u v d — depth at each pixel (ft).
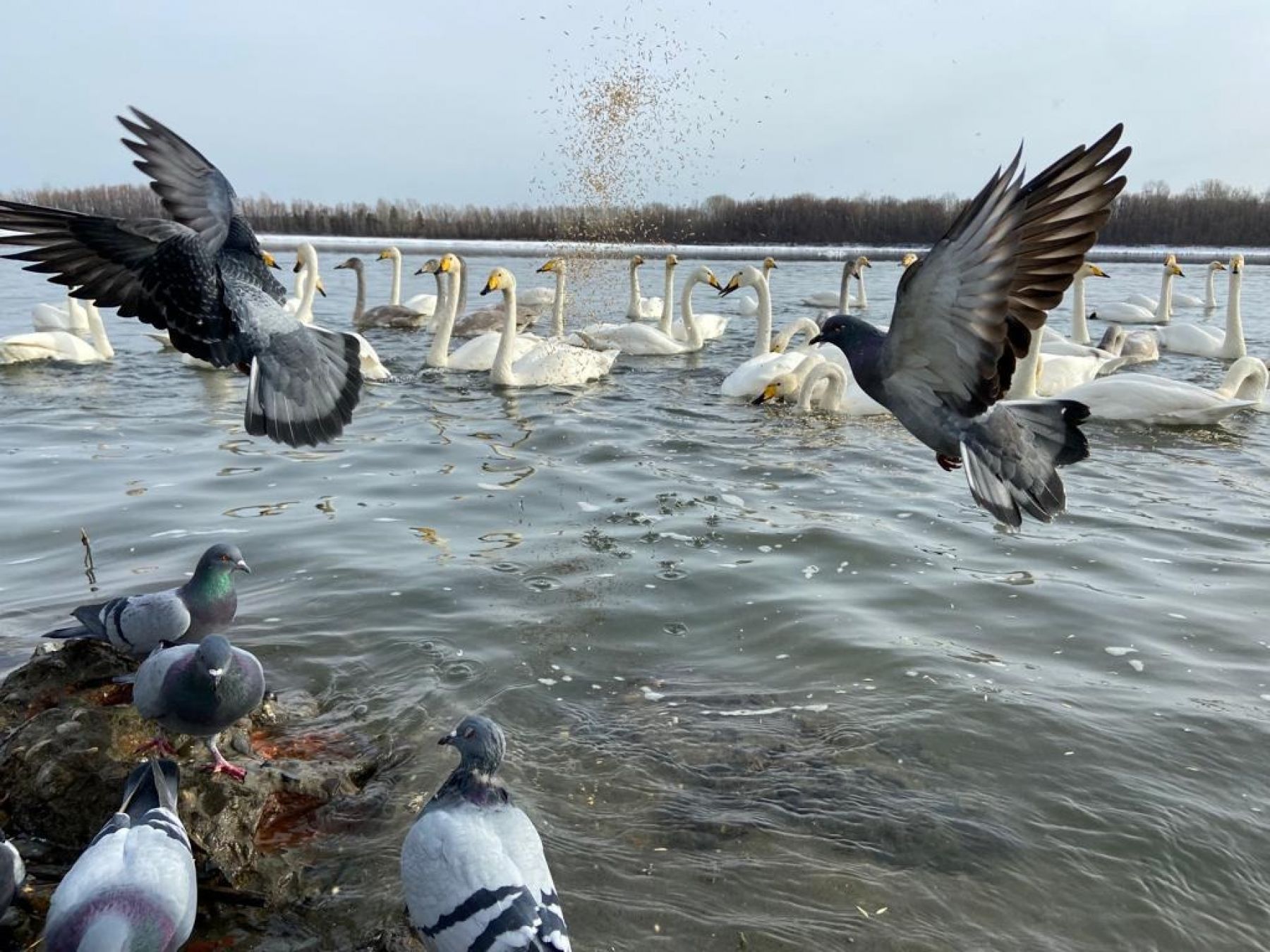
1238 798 4.54
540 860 3.35
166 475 9.20
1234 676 5.60
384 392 13.84
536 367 14.62
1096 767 4.74
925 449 10.68
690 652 5.87
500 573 6.90
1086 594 6.70
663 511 8.32
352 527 7.77
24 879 3.90
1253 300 29.99
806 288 31.81
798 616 6.29
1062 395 12.36
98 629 4.99
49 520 7.85
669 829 4.31
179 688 4.26
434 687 5.41
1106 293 32.35
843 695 5.39
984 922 3.82
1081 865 4.12
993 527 8.05
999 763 4.79
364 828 4.37
